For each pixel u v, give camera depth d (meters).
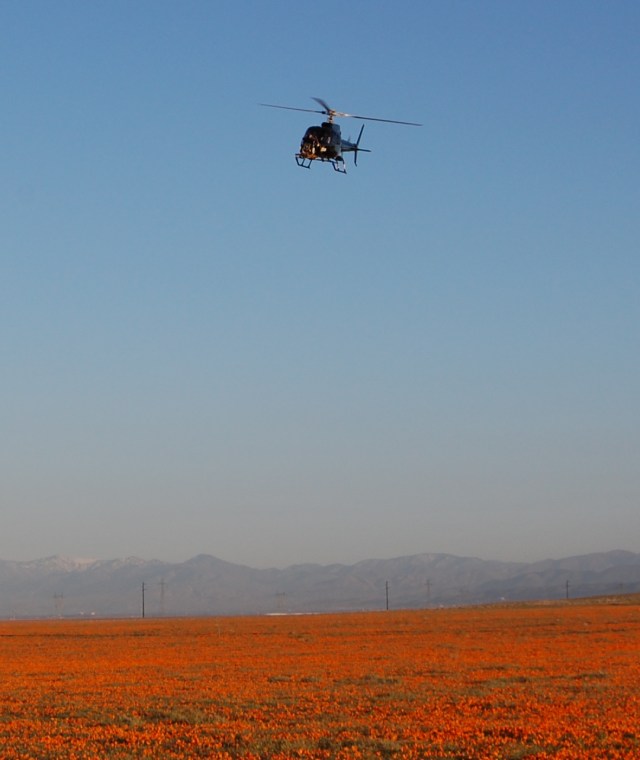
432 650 69.12
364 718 33.94
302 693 41.88
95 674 53.38
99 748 28.58
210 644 83.38
